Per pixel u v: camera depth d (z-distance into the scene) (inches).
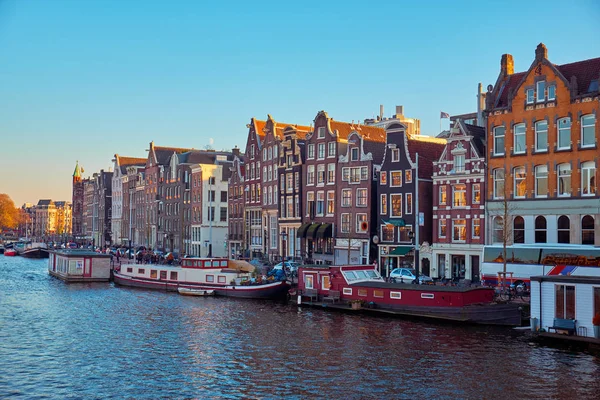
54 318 2041.1
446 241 2564.0
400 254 2711.6
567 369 1310.3
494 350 1483.8
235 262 2824.8
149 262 3949.3
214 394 1197.1
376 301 2065.7
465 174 2508.6
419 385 1225.4
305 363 1407.5
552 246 2080.5
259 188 3850.9
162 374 1337.4
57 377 1318.9
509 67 2559.1
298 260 3331.7
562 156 2237.9
